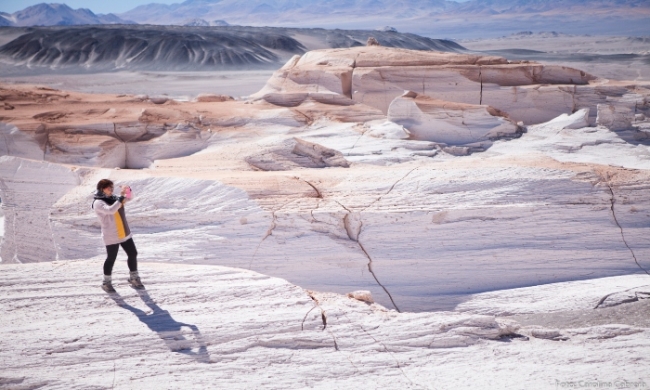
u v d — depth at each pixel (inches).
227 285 276.1
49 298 259.9
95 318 242.7
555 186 413.4
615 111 917.2
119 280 280.8
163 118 950.4
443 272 380.8
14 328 232.7
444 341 236.8
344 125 986.1
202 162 595.8
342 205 405.4
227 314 247.9
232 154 620.7
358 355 223.9
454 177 426.0
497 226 395.9
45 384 197.6
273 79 1229.7
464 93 1140.5
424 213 397.1
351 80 1176.8
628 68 4658.0
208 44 7800.2
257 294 267.7
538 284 376.5
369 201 408.8
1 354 213.6
